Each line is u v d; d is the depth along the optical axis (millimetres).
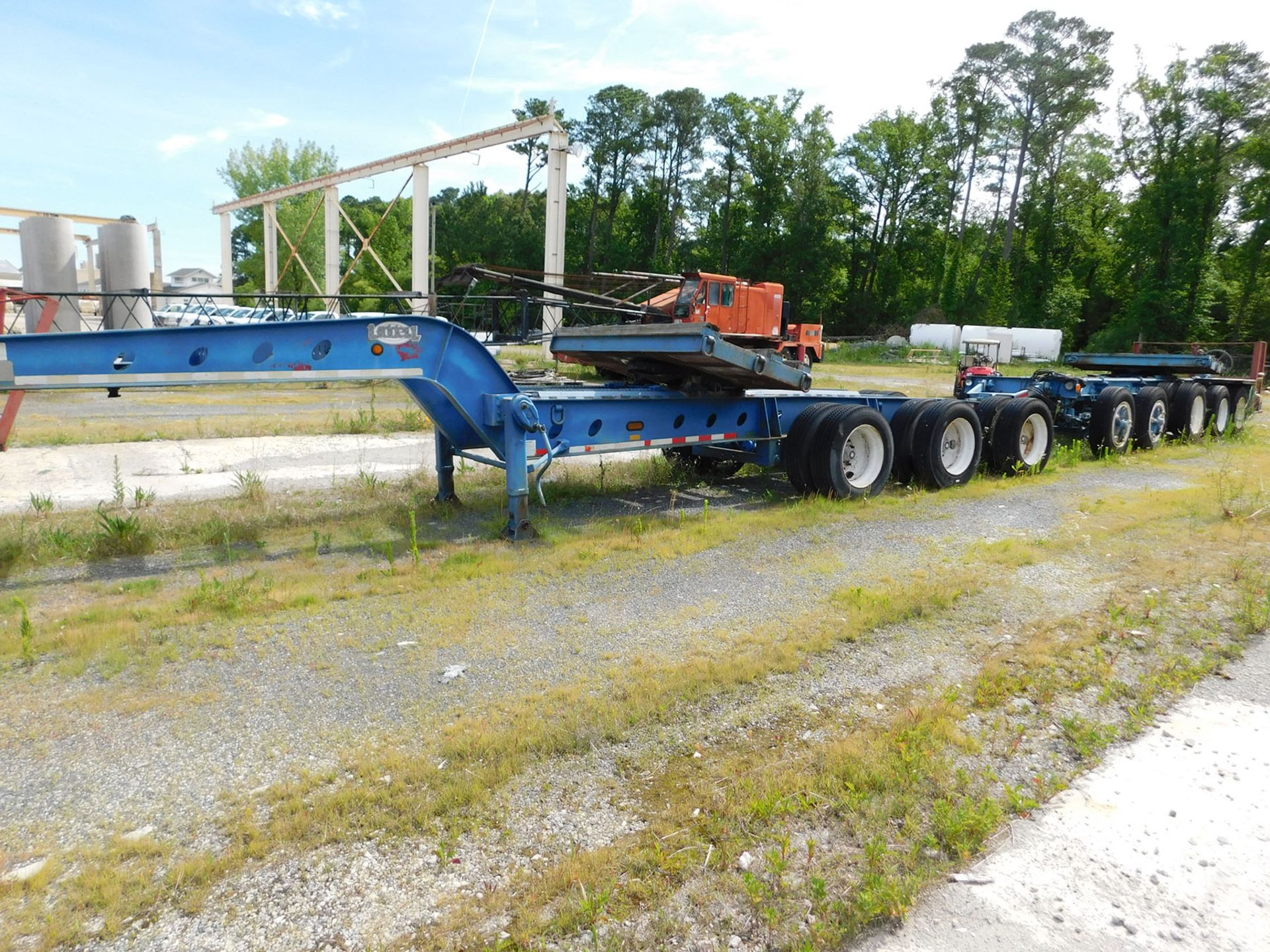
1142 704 3941
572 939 2418
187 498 8258
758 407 8664
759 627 4793
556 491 8719
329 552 6465
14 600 5234
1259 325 52812
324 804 3021
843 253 75750
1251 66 52031
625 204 80375
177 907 2537
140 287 23375
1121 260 64938
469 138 31844
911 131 75062
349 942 2398
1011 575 5883
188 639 4605
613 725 3580
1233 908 2635
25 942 2381
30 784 3193
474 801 3066
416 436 12688
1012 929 2523
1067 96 69000
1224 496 8578
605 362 8625
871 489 8672
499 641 4602
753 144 72812
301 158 61938
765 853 2795
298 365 6012
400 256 74250
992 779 3264
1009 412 10039
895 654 4469
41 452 10625
